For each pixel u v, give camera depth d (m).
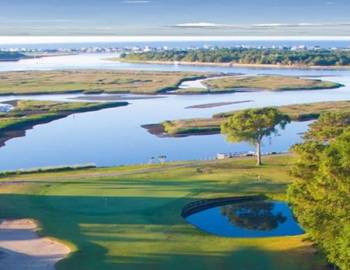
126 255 77.19
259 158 129.62
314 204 69.81
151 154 158.12
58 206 99.19
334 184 64.62
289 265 73.50
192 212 101.19
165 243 81.94
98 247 79.94
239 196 106.56
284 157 136.12
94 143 172.88
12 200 102.75
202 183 114.50
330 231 64.56
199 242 82.50
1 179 119.31
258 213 100.56
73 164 145.25
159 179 117.69
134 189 110.19
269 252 78.25
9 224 89.69
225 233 90.88
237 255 77.31
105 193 107.12
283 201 105.12
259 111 130.25
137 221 91.50
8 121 198.50
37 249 79.19
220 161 134.00
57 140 177.88
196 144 168.38
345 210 61.97
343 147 64.88
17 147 169.62
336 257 63.06
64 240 82.44
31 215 94.00
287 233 90.56
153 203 101.19
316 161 75.19
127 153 160.00
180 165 130.50
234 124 129.00
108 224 89.94
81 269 72.50
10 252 78.12
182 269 72.62
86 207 98.62
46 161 152.88
